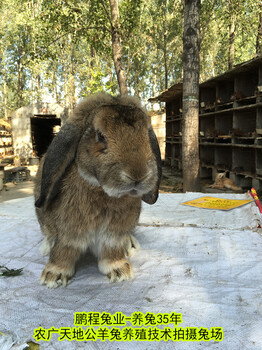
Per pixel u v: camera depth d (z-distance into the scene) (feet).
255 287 1.51
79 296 1.48
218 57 24.26
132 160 1.23
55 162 1.41
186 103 6.10
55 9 9.78
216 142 8.18
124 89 9.32
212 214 2.79
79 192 1.45
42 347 1.12
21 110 13.29
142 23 19.07
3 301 1.44
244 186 7.17
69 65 22.77
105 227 1.55
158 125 14.26
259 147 6.03
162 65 26.25
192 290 1.50
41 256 2.01
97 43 10.97
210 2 11.02
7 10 22.35
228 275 1.65
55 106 13.42
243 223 2.47
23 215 2.89
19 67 26.02
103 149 1.28
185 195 3.72
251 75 6.98
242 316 1.27
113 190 1.25
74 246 1.58
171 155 12.47
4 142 16.48
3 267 1.79
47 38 10.25
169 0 18.75
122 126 1.27
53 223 1.57
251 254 1.90
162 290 1.50
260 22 11.66
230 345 1.10
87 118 1.42
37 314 1.32
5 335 1.17
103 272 1.69
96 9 10.21
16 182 9.21
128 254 1.93
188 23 5.87
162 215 2.79
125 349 1.11
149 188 1.29
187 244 2.09
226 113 7.86
